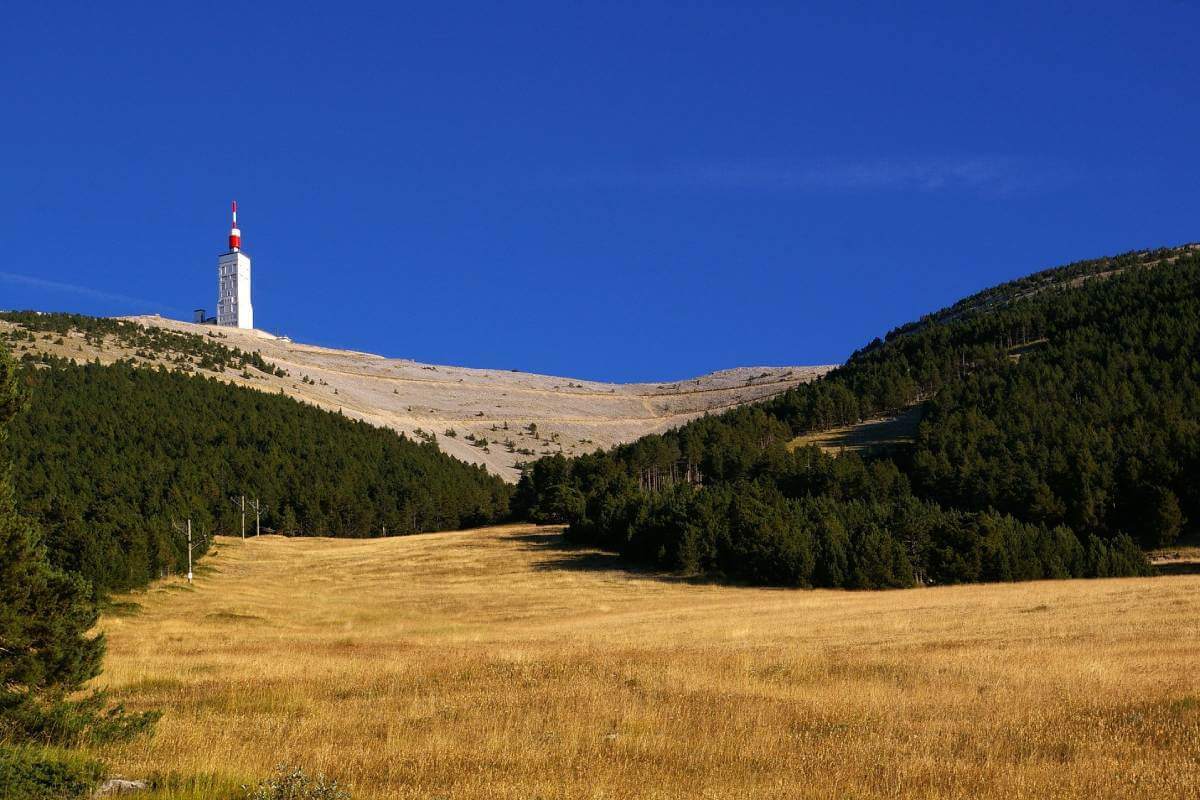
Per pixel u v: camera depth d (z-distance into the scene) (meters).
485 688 24.83
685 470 139.38
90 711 17.64
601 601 68.19
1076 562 75.44
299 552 105.00
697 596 70.12
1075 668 24.28
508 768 15.33
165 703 23.22
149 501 106.44
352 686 25.69
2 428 19.09
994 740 16.72
